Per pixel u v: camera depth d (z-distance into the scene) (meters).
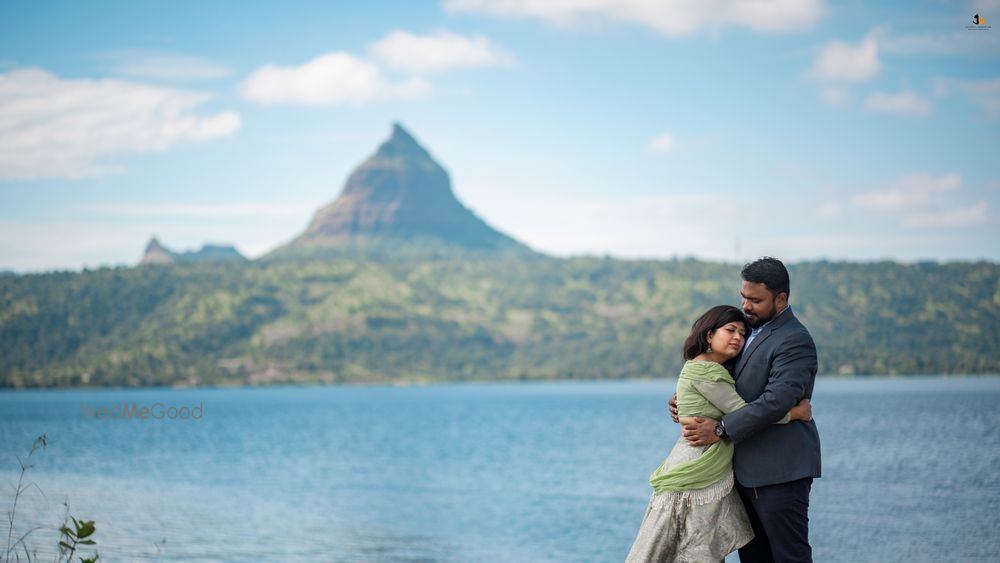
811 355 6.04
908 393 163.25
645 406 151.62
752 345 6.20
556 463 62.59
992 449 64.69
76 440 94.88
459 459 68.19
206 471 59.75
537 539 31.78
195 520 34.66
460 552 29.36
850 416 103.56
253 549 28.61
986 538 29.70
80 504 36.81
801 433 6.09
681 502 6.12
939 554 27.42
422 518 36.97
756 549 6.37
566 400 180.25
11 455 73.75
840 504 38.19
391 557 28.22
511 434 95.75
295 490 47.84
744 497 6.25
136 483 50.34
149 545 28.03
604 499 42.69
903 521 33.31
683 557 6.11
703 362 6.18
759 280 6.13
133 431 112.88
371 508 40.34
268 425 120.44
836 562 26.58
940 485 44.75
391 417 134.62
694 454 6.16
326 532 32.88
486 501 42.31
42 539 21.41
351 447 82.81
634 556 6.23
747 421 5.92
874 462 56.78
